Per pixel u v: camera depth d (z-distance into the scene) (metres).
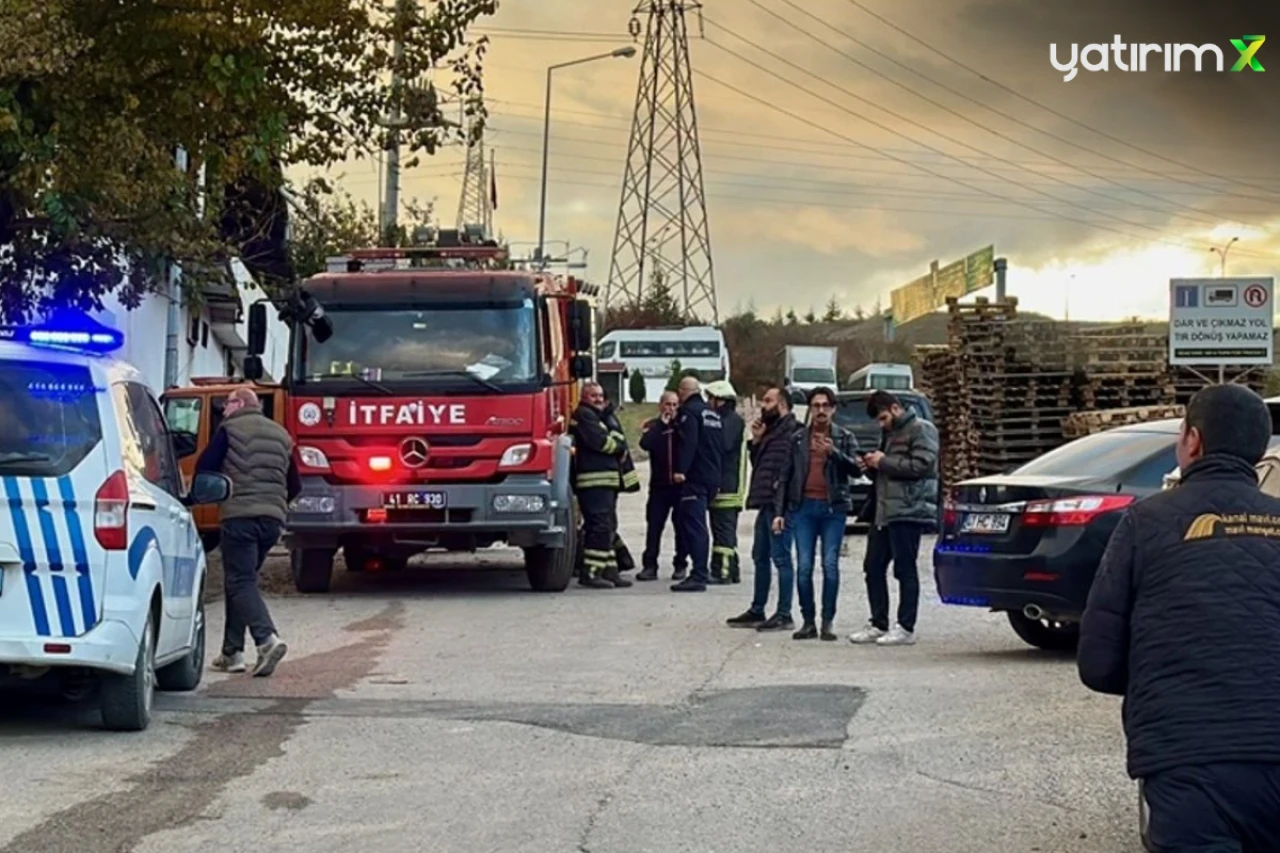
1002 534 11.25
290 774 7.76
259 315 16.36
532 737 8.66
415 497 15.62
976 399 23.61
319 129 16.11
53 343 8.98
